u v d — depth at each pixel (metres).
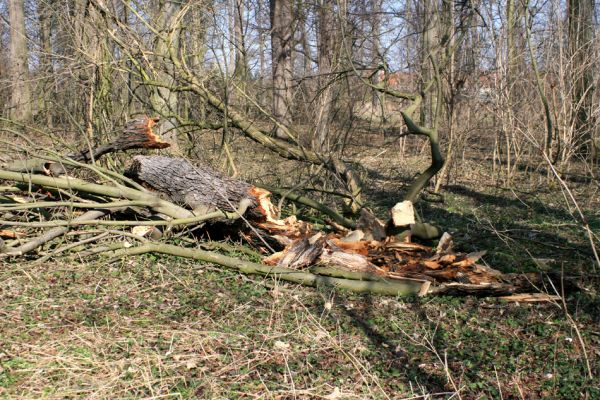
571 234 8.48
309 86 11.20
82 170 7.67
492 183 13.15
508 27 10.88
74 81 8.77
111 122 8.71
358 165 10.93
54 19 9.43
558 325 5.17
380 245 7.09
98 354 4.38
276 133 9.42
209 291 5.77
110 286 5.82
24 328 4.78
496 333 5.00
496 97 11.36
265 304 5.50
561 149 12.32
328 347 4.63
